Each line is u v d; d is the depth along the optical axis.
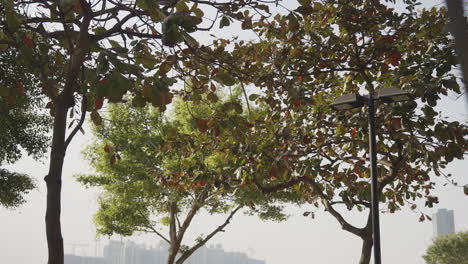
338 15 11.00
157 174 12.13
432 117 9.86
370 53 11.23
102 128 22.09
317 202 11.54
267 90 10.62
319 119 11.23
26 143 17.14
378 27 11.15
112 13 5.71
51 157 5.16
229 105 6.35
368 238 10.79
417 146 9.91
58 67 6.96
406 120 9.98
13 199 18.55
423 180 11.83
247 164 9.70
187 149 10.68
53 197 5.04
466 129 9.51
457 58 1.97
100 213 23.42
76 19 5.83
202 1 6.30
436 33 9.71
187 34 4.41
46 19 5.82
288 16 5.80
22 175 18.72
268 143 10.20
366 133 10.68
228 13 6.35
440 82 8.94
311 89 11.09
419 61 9.88
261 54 10.16
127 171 21.92
